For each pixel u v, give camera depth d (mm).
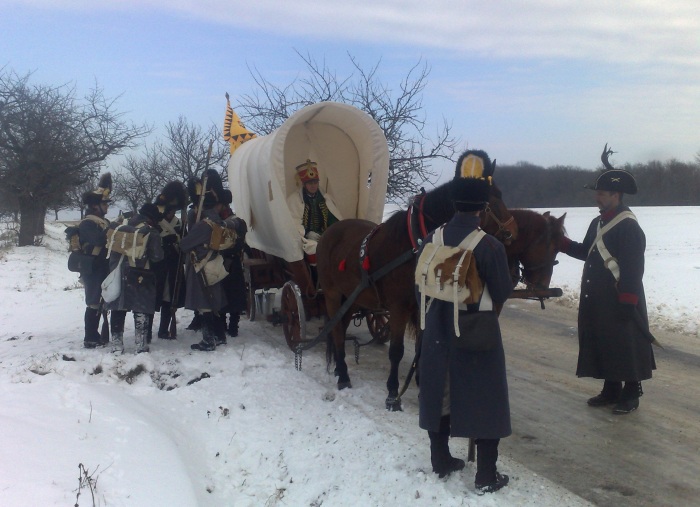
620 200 5621
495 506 3828
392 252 5512
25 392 4996
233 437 5039
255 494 4285
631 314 5312
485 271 3848
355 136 8023
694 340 8258
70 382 5406
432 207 5199
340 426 5156
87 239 7180
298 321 7152
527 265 5879
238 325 8914
